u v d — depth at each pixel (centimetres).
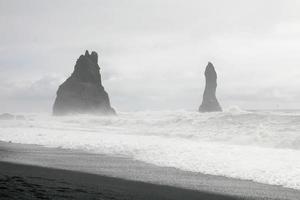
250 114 3466
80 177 1402
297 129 2670
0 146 2570
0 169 1553
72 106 6719
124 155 2130
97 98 6888
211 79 7275
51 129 3950
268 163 1734
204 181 1408
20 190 1016
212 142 2659
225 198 1139
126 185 1277
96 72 7188
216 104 7250
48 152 2250
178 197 1121
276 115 3247
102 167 1702
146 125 4100
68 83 6988
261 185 1347
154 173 1566
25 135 3222
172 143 2581
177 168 1697
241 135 2786
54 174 1445
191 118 3897
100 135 3203
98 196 1018
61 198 944
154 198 1078
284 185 1349
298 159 1800
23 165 1702
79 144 2620
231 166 1705
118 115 6356
